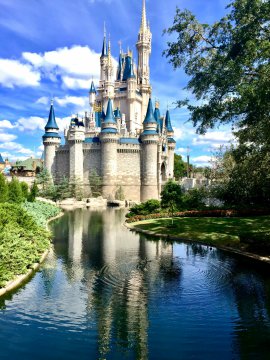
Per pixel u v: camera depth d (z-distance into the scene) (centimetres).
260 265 2194
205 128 2892
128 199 10744
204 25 2714
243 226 3528
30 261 2011
